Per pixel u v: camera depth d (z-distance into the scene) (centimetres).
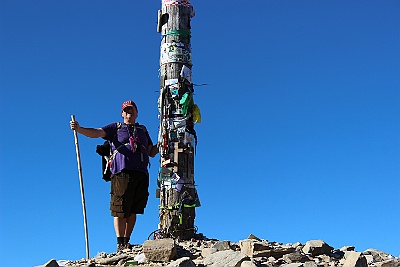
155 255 594
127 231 676
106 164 682
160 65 842
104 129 677
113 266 589
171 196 785
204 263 550
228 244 630
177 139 805
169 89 820
